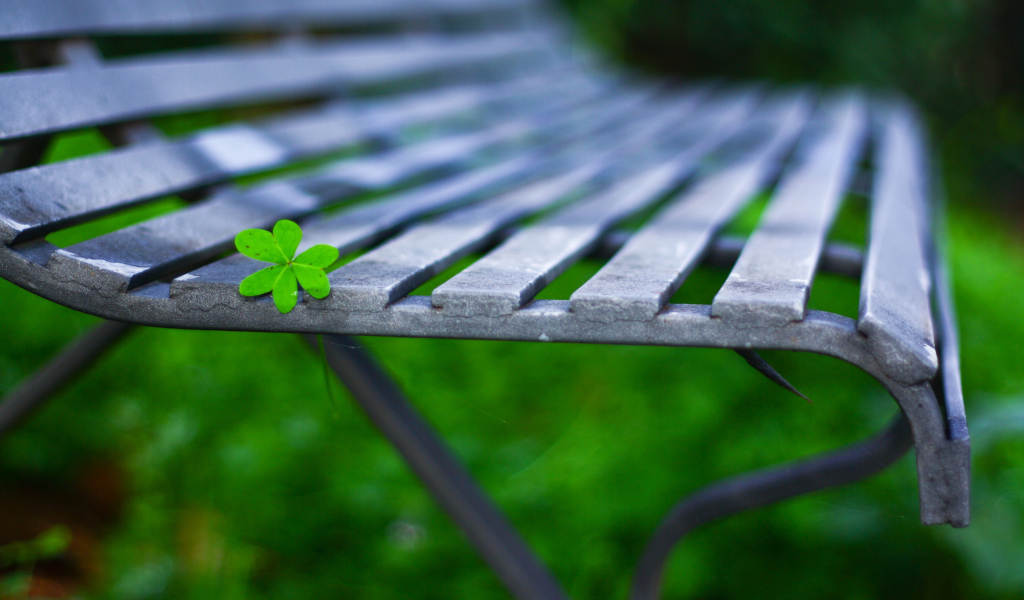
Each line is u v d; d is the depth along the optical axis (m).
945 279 1.02
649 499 1.52
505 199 1.08
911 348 0.74
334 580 1.46
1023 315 2.30
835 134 1.87
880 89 5.06
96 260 0.80
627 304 0.76
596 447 1.69
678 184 1.32
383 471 1.66
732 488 0.99
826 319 0.75
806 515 1.43
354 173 1.15
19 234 0.79
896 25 5.07
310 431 1.67
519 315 0.77
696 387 1.73
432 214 1.02
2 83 0.88
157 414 1.56
